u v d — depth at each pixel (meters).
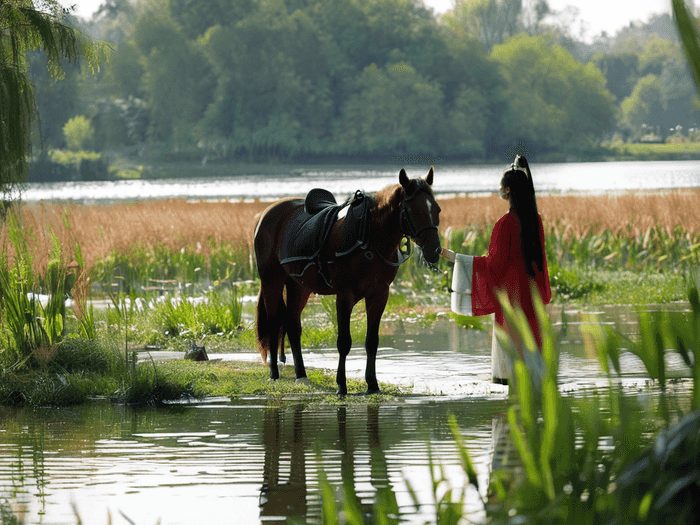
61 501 6.48
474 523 4.05
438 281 23.23
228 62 157.88
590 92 174.12
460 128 157.38
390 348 14.47
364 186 83.50
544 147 169.25
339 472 7.12
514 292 9.40
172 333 16.50
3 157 12.33
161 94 158.00
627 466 3.61
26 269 12.57
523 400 3.72
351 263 10.34
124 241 26.41
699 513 3.47
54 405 10.54
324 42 163.88
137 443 8.35
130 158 153.12
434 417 9.16
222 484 6.89
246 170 144.25
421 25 173.25
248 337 15.64
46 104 131.25
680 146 177.12
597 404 3.95
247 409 9.94
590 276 22.42
